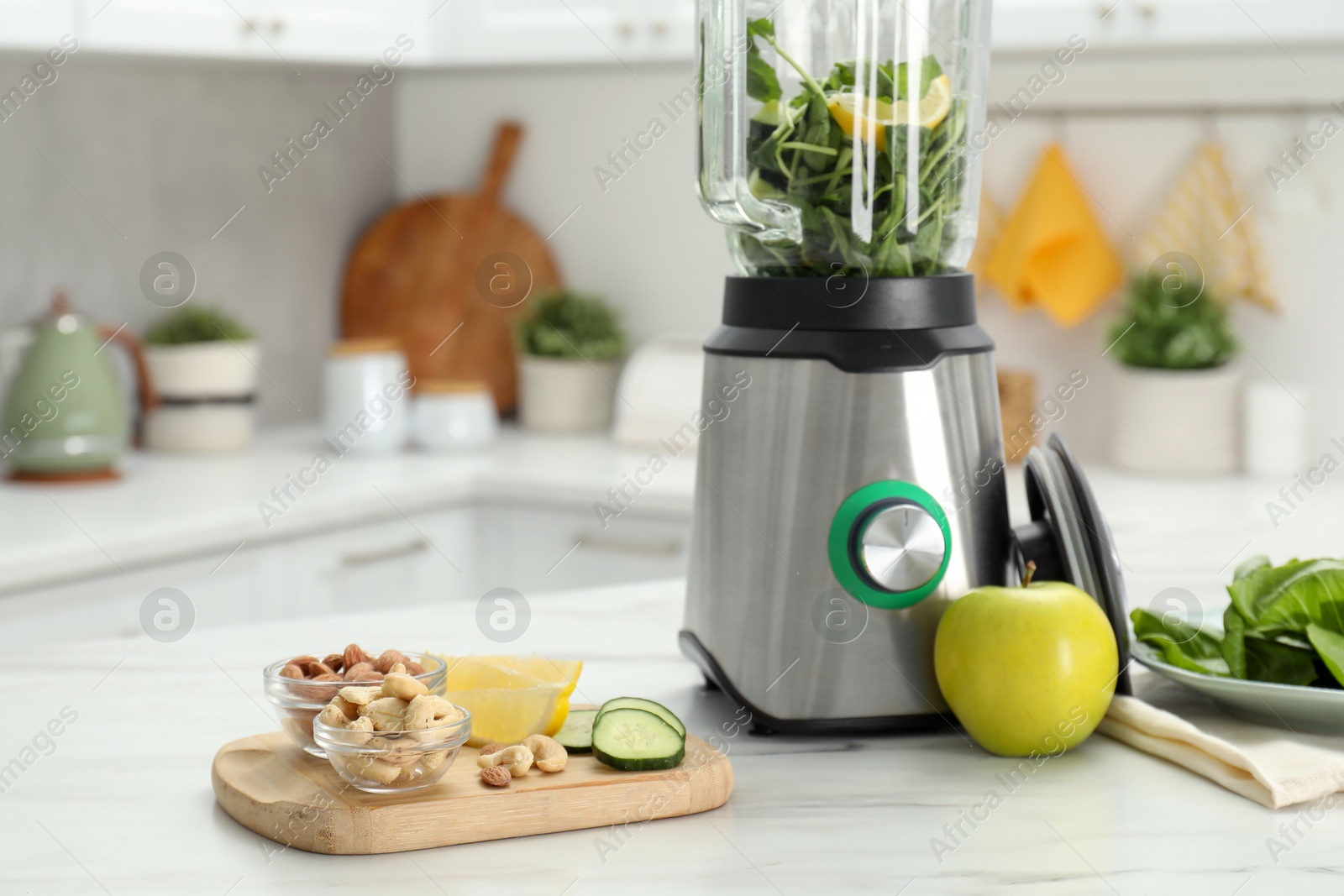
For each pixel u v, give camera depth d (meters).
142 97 2.45
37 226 2.31
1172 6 1.94
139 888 0.65
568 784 0.72
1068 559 0.90
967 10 0.84
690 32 2.26
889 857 0.68
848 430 0.85
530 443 2.58
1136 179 2.29
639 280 2.75
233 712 0.93
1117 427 2.28
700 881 0.65
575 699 0.95
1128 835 0.70
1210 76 2.21
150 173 2.48
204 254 2.59
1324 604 0.86
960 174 0.86
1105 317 2.36
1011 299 2.38
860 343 0.85
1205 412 2.19
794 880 0.65
